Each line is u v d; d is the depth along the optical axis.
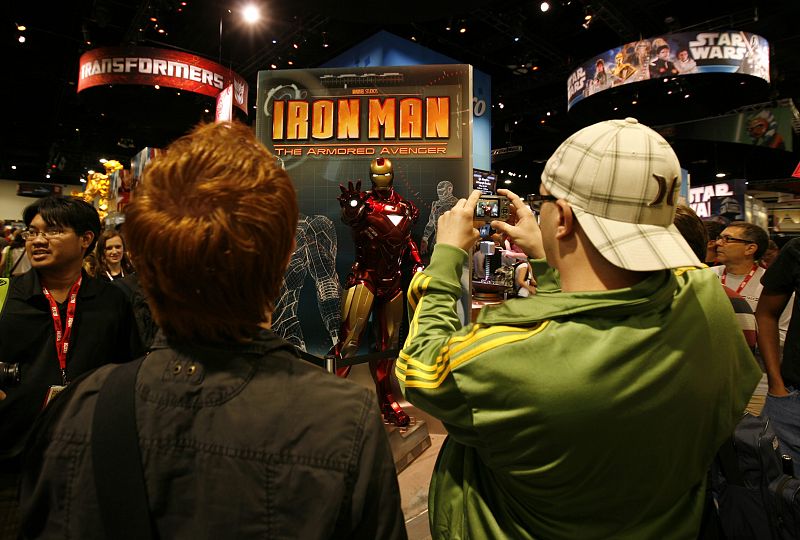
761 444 1.14
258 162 0.61
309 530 0.52
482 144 6.13
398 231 2.89
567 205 0.78
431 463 2.86
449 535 0.95
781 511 1.09
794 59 7.54
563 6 6.80
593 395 0.69
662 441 0.75
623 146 0.75
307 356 3.01
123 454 0.55
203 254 0.55
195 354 0.60
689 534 0.85
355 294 2.94
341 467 0.54
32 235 1.55
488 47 8.45
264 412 0.56
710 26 6.89
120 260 3.54
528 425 0.71
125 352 1.74
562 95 10.57
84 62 5.65
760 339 2.10
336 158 3.25
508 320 0.77
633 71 5.46
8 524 1.42
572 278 0.81
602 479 0.74
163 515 0.54
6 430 1.47
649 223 0.75
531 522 0.82
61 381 1.54
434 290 0.97
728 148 10.80
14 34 8.09
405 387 0.85
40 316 1.56
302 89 3.24
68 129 12.81
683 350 0.74
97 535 0.54
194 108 7.79
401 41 5.25
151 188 0.59
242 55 8.91
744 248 2.72
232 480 0.54
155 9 6.64
